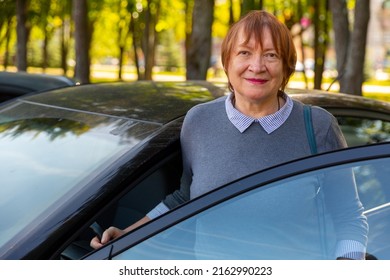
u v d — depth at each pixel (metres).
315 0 15.92
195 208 2.20
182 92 3.46
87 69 12.12
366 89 36.19
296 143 2.60
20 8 18.45
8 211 2.65
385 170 2.33
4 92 6.69
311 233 2.27
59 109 3.42
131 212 2.68
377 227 2.34
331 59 36.19
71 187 2.66
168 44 59.41
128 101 3.33
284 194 2.24
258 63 2.56
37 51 49.94
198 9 10.00
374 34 56.81
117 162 2.70
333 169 2.28
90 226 2.57
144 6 23.88
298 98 3.37
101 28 31.45
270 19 2.60
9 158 3.04
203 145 2.66
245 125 2.60
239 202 2.22
